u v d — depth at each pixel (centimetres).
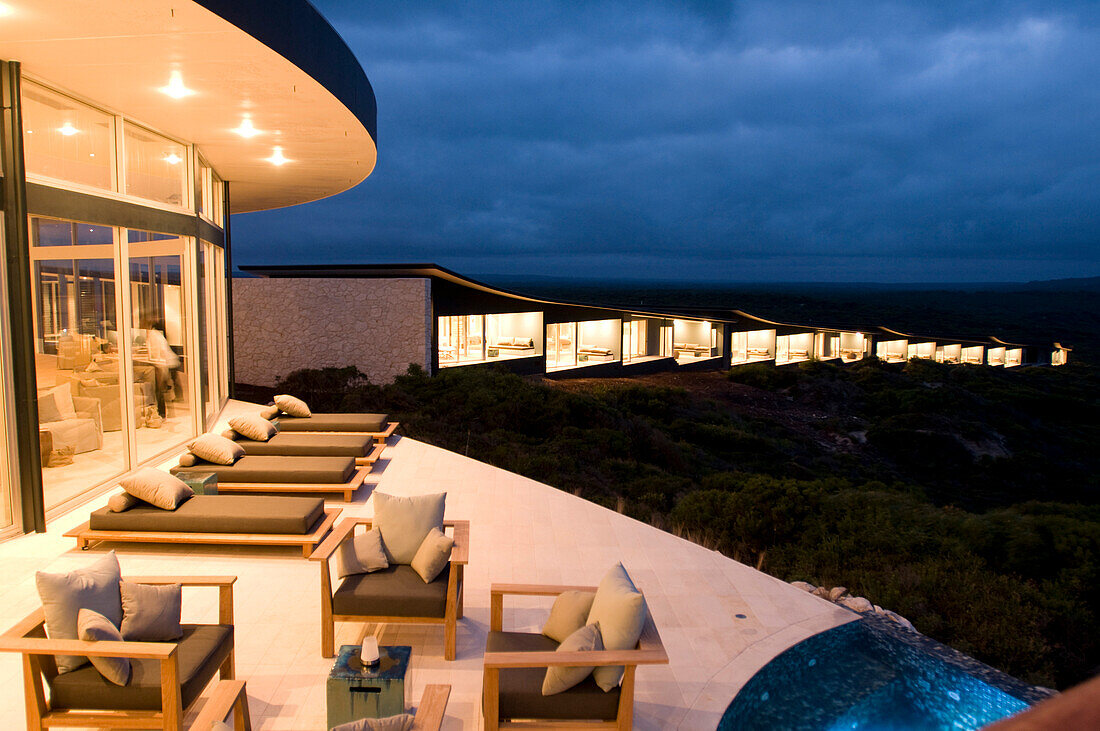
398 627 569
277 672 502
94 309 834
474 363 2525
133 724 395
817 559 984
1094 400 4509
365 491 924
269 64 688
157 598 435
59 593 403
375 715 424
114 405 884
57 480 780
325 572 514
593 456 1730
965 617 793
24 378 704
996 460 2872
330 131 1007
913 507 1302
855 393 3716
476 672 510
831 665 551
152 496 688
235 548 704
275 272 2509
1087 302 16550
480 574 677
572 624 460
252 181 1517
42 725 392
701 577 680
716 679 510
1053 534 1149
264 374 2212
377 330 2164
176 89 772
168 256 1030
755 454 2398
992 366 5719
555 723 420
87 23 575
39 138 729
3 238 688
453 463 1079
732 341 4334
